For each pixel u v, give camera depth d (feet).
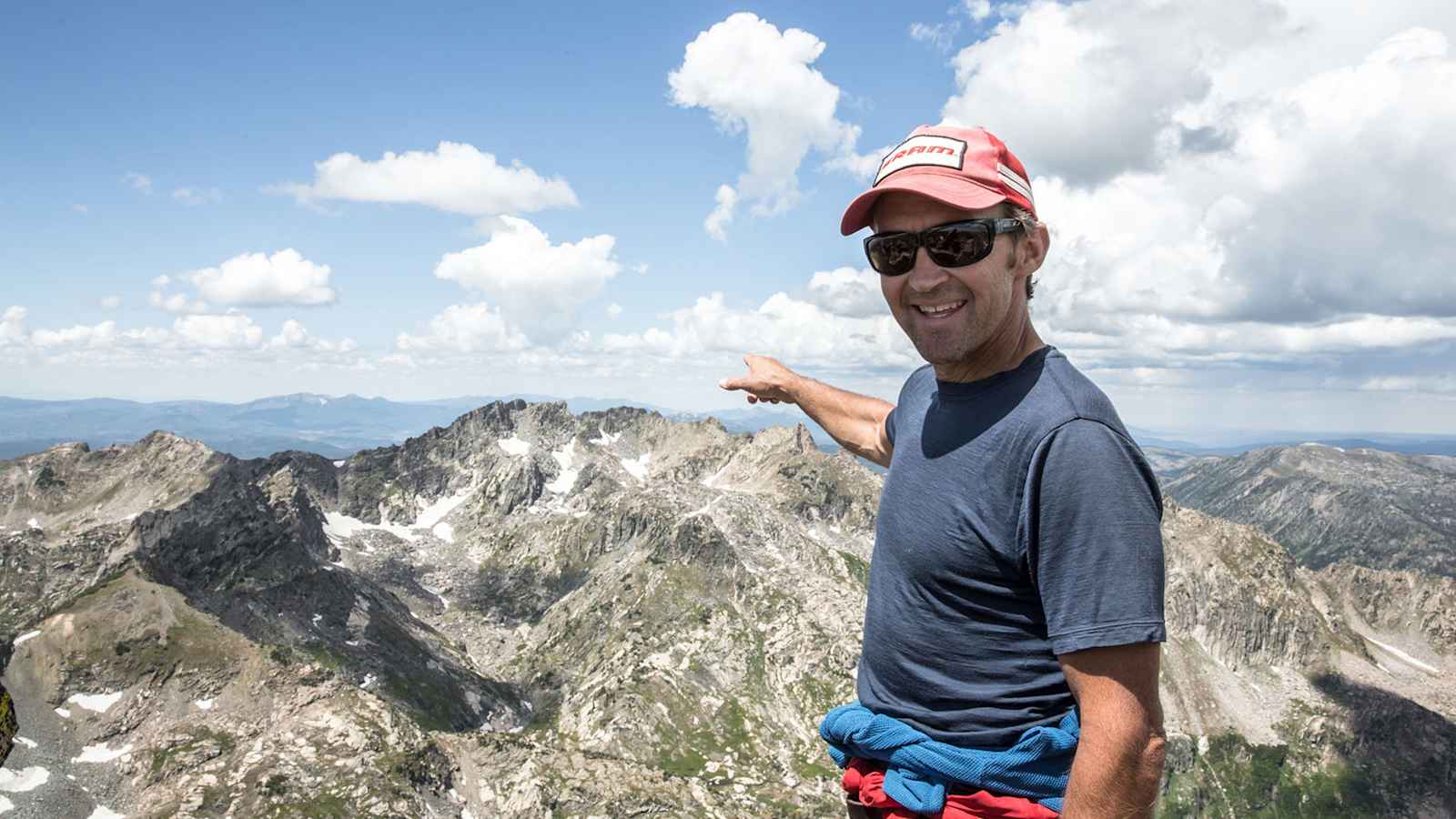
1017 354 3.25
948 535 3.11
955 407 3.30
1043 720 3.02
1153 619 2.65
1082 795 2.68
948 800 3.09
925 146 3.25
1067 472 2.79
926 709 3.22
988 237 3.05
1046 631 2.99
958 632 3.12
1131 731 2.64
